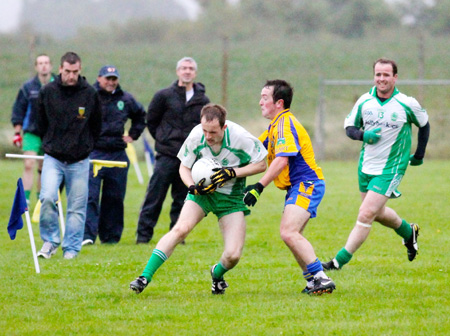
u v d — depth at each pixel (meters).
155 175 35.53
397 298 22.77
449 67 138.25
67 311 21.30
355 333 18.92
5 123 99.00
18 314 20.91
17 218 27.50
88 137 30.53
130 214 46.94
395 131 27.28
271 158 23.75
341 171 72.69
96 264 28.92
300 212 22.98
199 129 22.89
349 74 133.38
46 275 26.64
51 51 145.88
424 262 29.34
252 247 33.94
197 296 23.33
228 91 119.88
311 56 150.12
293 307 21.62
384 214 28.05
